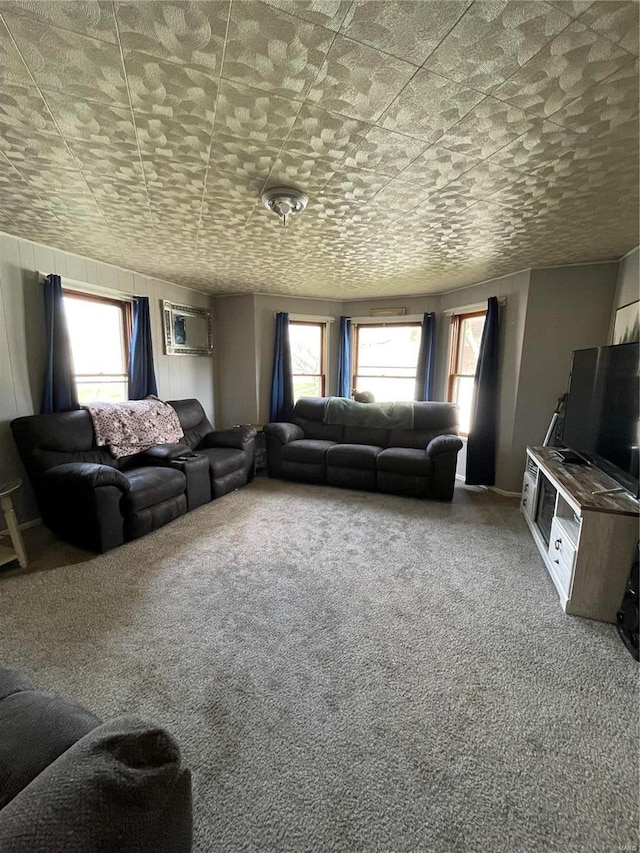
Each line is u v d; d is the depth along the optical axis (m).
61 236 2.86
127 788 0.58
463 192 2.03
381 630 1.85
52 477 2.62
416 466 3.75
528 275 3.49
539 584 2.26
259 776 1.17
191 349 4.74
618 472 2.09
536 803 1.11
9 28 1.02
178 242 2.97
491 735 1.31
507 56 1.10
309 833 1.03
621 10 0.94
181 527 3.07
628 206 2.19
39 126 1.48
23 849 0.47
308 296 5.12
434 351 4.79
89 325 3.62
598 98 1.28
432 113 1.37
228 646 1.73
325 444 4.36
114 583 2.24
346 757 1.23
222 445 4.24
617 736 1.31
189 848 0.72
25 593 2.13
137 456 3.51
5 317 2.85
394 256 3.25
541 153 1.64
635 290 2.87
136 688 1.50
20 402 2.97
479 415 3.95
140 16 0.98
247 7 0.95
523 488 3.50
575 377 2.75
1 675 0.96
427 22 0.99
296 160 1.72
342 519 3.26
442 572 2.40
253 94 1.28
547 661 1.66
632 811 1.09
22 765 0.68
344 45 1.07
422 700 1.46
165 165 1.79
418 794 1.13
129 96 1.30
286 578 2.32
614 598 1.89
